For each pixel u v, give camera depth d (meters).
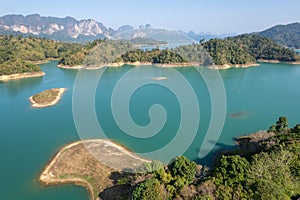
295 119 63.84
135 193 27.11
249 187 25.92
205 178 28.97
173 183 28.67
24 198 35.28
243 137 50.94
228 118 62.47
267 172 27.39
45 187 37.19
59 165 41.34
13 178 39.66
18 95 90.94
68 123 61.84
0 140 53.41
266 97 82.62
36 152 47.62
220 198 25.05
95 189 35.94
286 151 31.20
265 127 57.16
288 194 25.97
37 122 63.59
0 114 70.75
